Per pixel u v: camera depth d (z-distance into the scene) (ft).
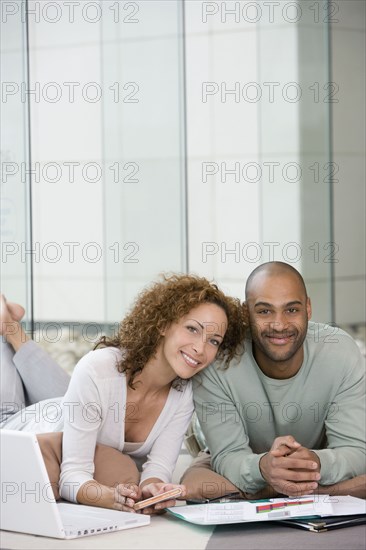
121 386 9.32
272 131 22.74
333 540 7.88
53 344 21.72
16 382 11.01
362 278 23.59
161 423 9.66
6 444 8.07
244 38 23.49
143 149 16.48
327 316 21.98
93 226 23.95
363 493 9.28
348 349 9.85
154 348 9.30
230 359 9.77
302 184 22.29
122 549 7.67
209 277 24.68
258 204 23.67
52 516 7.93
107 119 16.60
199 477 9.56
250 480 9.24
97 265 23.72
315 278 22.11
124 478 9.35
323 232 22.33
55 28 20.27
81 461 9.09
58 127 23.82
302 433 10.01
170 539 7.96
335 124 22.63
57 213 24.23
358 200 23.29
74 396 9.13
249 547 7.69
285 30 22.25
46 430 9.77
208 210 24.54
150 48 16.43
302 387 9.78
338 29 22.53
